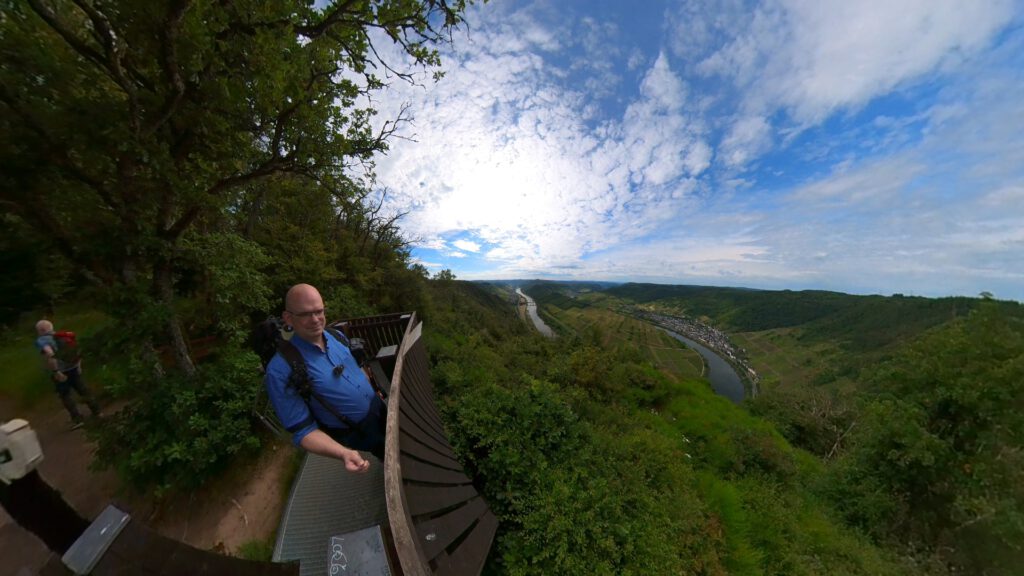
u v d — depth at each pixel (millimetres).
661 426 10781
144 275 4285
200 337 6590
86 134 3223
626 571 3482
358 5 4840
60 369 4496
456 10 5207
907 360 11484
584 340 20828
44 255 3521
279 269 9469
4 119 2941
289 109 4918
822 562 5660
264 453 4305
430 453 3240
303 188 9969
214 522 3555
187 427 3670
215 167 4867
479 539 3055
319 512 3256
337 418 2328
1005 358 9641
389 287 15711
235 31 4125
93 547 1362
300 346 2238
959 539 9664
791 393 23734
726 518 5469
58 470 4062
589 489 4305
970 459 9719
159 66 4043
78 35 3742
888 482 10859
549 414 5555
